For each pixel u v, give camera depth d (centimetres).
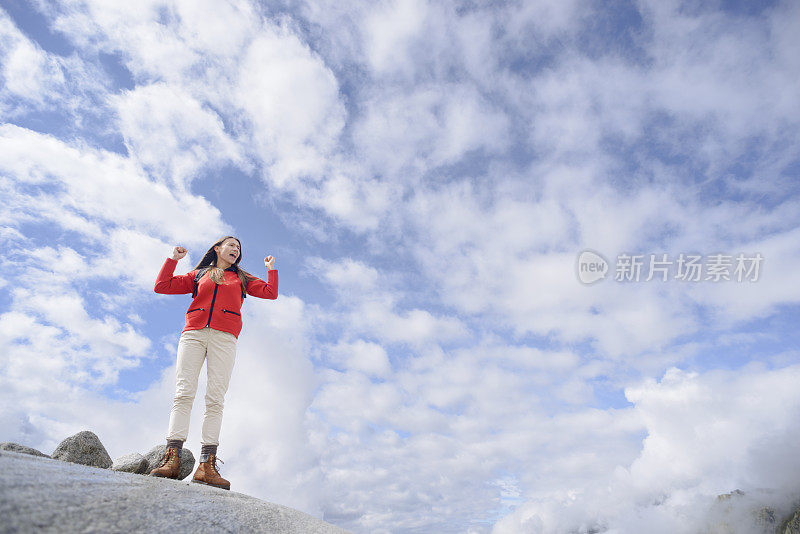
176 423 457
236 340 520
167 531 191
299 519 333
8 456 244
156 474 423
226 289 521
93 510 183
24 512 152
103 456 493
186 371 479
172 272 519
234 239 551
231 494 384
